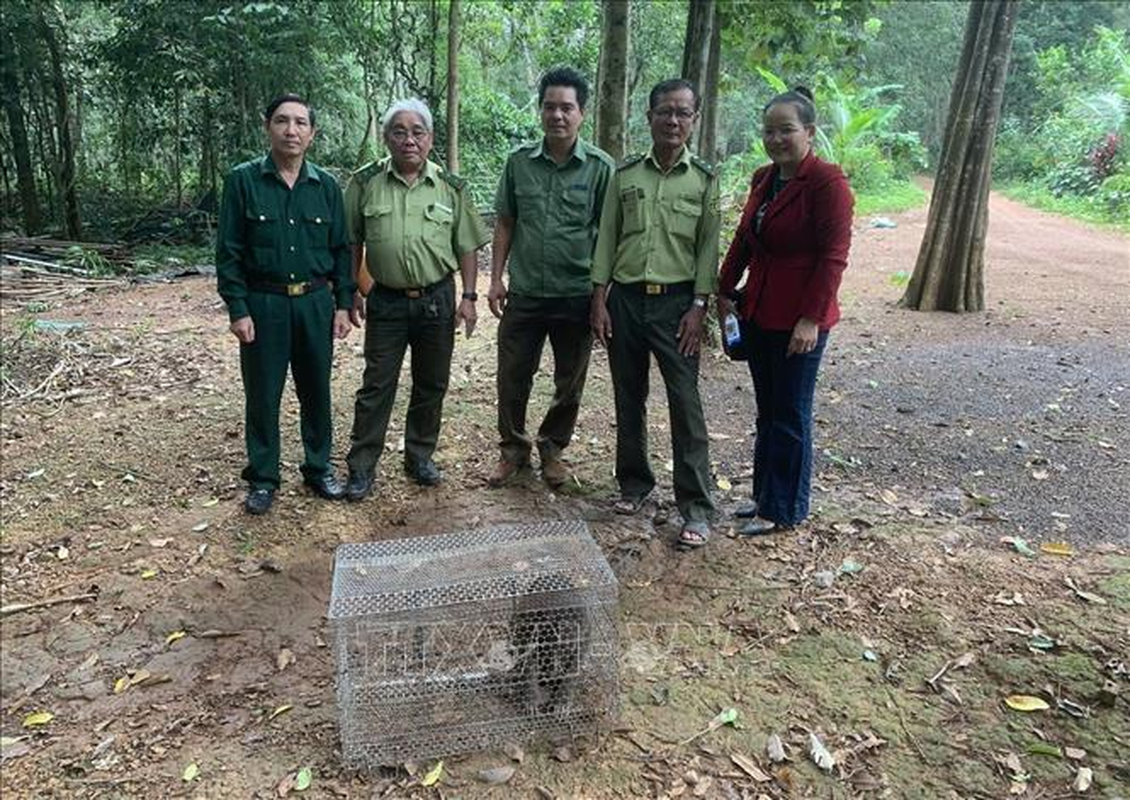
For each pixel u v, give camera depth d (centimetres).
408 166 378
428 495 416
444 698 258
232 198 360
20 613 327
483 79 1734
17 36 1170
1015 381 561
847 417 508
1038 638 287
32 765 254
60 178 1255
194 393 564
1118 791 229
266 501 397
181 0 1141
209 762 252
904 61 2800
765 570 341
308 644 305
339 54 1285
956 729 254
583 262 383
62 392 565
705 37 655
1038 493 397
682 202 347
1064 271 959
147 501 412
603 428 496
